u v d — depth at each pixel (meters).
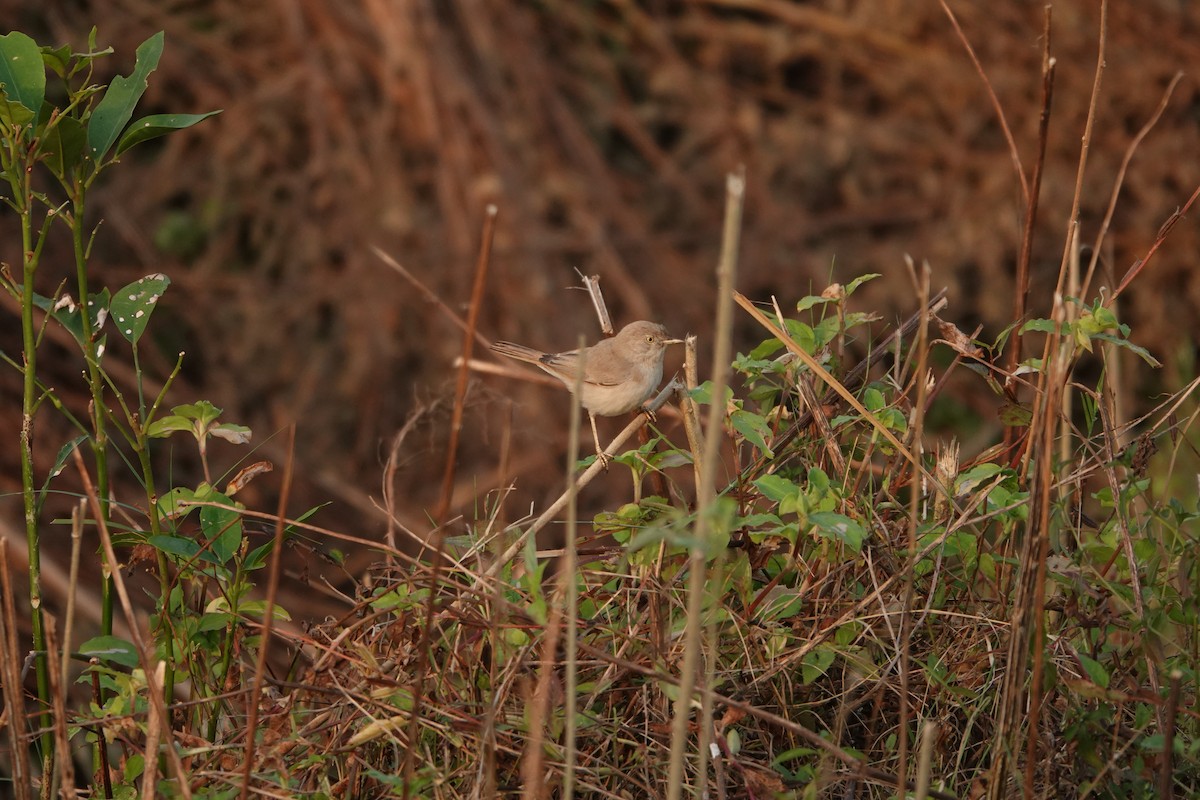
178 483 17.64
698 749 6.29
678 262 21.06
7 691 5.97
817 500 6.32
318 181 20.56
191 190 20.80
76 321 6.54
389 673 6.46
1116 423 8.03
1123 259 20.67
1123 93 21.05
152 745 5.70
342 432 19.06
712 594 5.81
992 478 7.19
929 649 6.86
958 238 21.09
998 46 21.69
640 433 7.33
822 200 22.31
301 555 8.27
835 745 6.27
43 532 14.81
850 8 22.69
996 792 5.87
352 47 20.83
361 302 19.48
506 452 5.79
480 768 5.84
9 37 6.33
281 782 5.89
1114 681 6.61
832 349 7.71
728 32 23.30
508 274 19.44
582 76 22.84
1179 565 6.71
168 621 6.53
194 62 21.22
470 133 20.22
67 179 6.96
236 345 19.72
